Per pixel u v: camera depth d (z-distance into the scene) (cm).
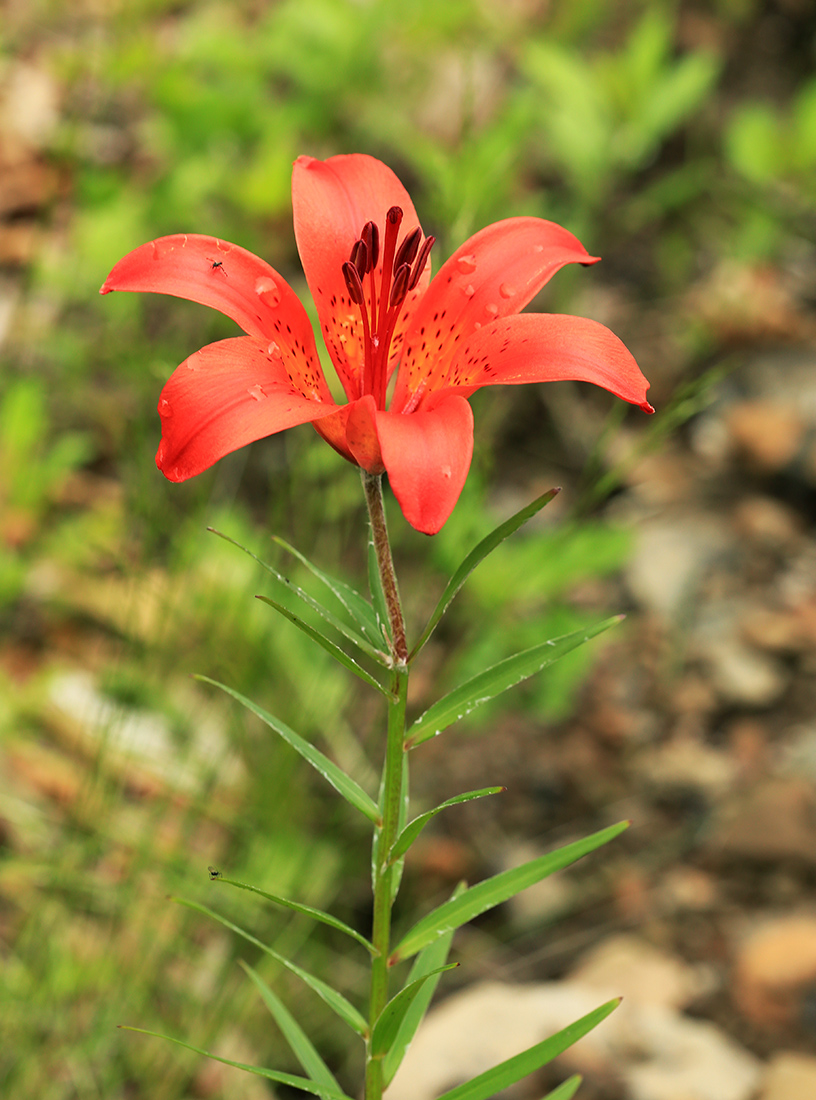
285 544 61
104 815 79
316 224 63
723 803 96
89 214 105
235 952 77
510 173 108
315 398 62
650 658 109
